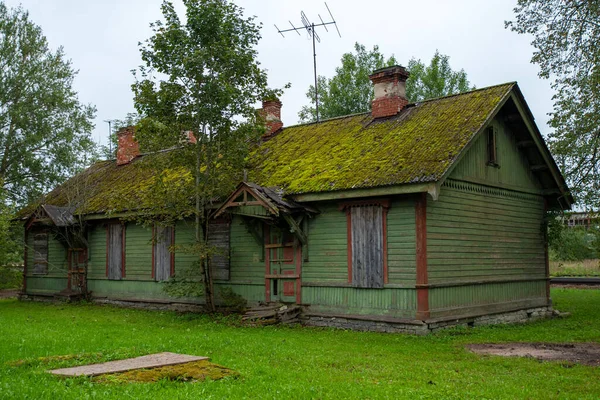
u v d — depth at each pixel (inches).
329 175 675.4
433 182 566.6
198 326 671.8
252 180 753.6
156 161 767.7
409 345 532.4
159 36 726.5
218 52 725.9
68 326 662.5
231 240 781.3
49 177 1321.4
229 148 757.3
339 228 667.4
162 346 477.1
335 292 666.8
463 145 612.4
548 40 826.8
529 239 804.0
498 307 716.7
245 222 738.8
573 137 849.5
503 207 749.9
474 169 691.4
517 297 759.7
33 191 1312.7
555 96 867.4
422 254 600.4
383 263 628.4
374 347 520.4
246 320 687.7
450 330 612.4
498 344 543.8
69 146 1343.5
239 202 682.8
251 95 756.6
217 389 328.5
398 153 658.2
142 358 397.4
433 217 618.2
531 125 764.0
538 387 364.2
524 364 437.1
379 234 633.0
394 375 394.3
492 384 368.5
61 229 1023.0
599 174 857.5
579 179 860.0
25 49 1325.0
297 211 677.9
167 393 314.0
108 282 973.2
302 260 698.2
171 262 868.6
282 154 820.0
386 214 630.5
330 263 673.0
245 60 738.8
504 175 754.2
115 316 793.6
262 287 739.4
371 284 634.8
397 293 617.9
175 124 745.6
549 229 863.7
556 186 837.8
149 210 786.2
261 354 464.1
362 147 725.3
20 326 652.1
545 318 791.7
